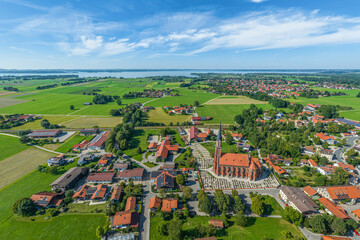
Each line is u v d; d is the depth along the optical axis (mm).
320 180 121500
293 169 145250
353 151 158000
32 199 104250
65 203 105062
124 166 140750
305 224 91875
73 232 87625
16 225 91500
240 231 89500
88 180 125000
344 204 107812
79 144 177250
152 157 160125
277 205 107250
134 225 90562
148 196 113250
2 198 110062
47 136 197250
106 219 95312
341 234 87438
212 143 189750
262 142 179375
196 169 141625
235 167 131250
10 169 140625
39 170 136750
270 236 86812
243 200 111125
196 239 81875
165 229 89750
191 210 102438
